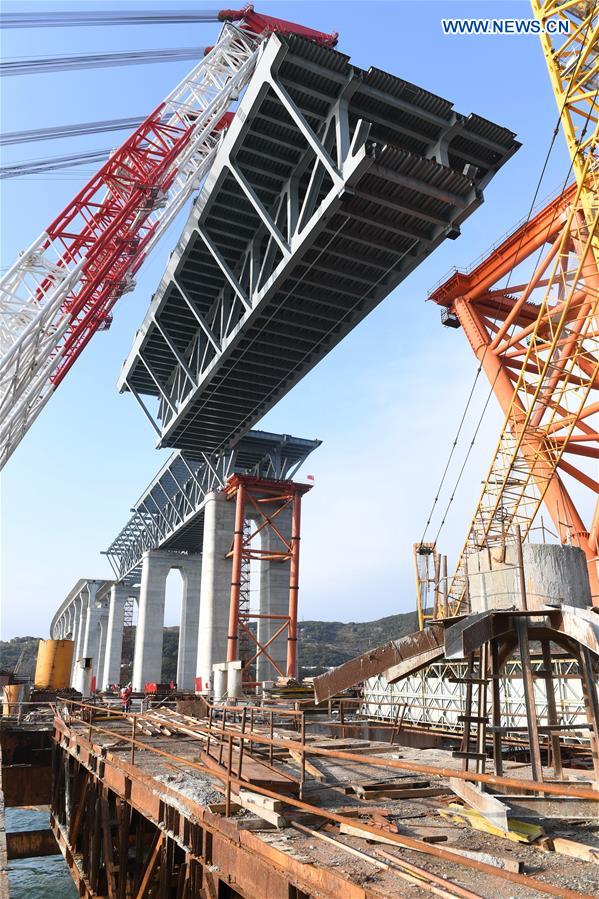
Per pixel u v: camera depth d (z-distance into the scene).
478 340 41.16
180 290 48.88
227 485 58.72
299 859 6.90
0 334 40.47
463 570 37.47
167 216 45.34
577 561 9.61
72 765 22.05
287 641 53.50
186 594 87.88
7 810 38.00
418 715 24.11
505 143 36.66
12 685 41.56
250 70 46.34
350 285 42.25
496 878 6.28
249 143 37.06
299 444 69.06
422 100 34.34
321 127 35.75
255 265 43.78
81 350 48.38
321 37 48.47
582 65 28.75
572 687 17.42
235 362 50.50
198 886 9.18
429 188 34.22
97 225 43.75
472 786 8.70
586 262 31.44
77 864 18.78
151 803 11.66
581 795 4.46
